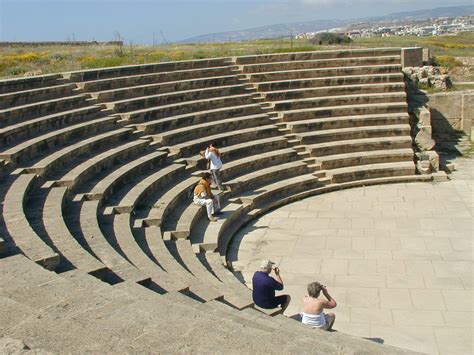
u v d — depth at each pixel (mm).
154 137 19719
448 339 10328
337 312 11594
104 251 10742
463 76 31375
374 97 25000
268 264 10508
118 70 22266
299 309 11867
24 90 18766
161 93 22688
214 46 39812
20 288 7309
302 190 20328
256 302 10352
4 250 9250
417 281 12859
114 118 19562
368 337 10539
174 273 11258
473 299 11844
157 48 38594
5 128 15828
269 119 23422
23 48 40938
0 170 13766
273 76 25906
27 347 4977
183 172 18688
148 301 6973
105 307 6719
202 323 6250
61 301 6895
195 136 20984
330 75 26438
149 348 5516
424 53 30938
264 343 5738
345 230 16531
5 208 11422
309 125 23359
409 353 6758
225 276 12812
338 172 21250
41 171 14227
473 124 26578
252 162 20516
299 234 16422
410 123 24797
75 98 19594
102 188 14938
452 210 17750
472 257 14031
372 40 49281
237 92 24656
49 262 8852
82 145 16875
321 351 5770
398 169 21594
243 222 17312
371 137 23500
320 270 13805
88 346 5547
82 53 33500
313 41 43375
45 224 11391
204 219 16641
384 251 14758
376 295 12281
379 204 18844
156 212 15195
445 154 25047
